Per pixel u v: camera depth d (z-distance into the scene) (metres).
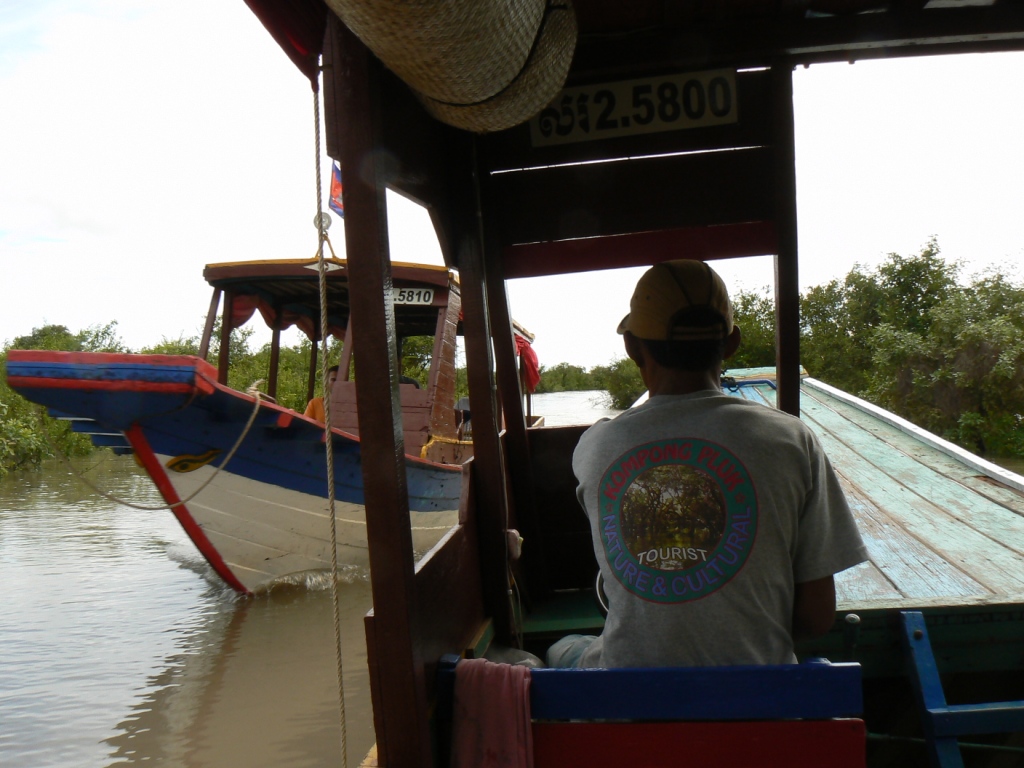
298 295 8.42
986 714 1.97
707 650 1.52
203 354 7.53
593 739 1.57
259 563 7.02
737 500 1.54
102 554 8.35
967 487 4.10
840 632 2.37
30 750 3.92
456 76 1.34
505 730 1.61
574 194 2.85
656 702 1.52
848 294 18.48
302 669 5.06
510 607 2.53
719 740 1.50
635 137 2.80
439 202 2.40
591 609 3.21
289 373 16.52
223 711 4.39
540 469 3.53
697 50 2.64
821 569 1.58
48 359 5.62
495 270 2.91
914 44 2.58
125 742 3.98
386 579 1.60
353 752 3.88
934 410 13.93
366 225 1.60
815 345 17.66
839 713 1.47
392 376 1.61
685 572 1.54
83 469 16.02
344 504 7.36
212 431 6.30
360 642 5.57
